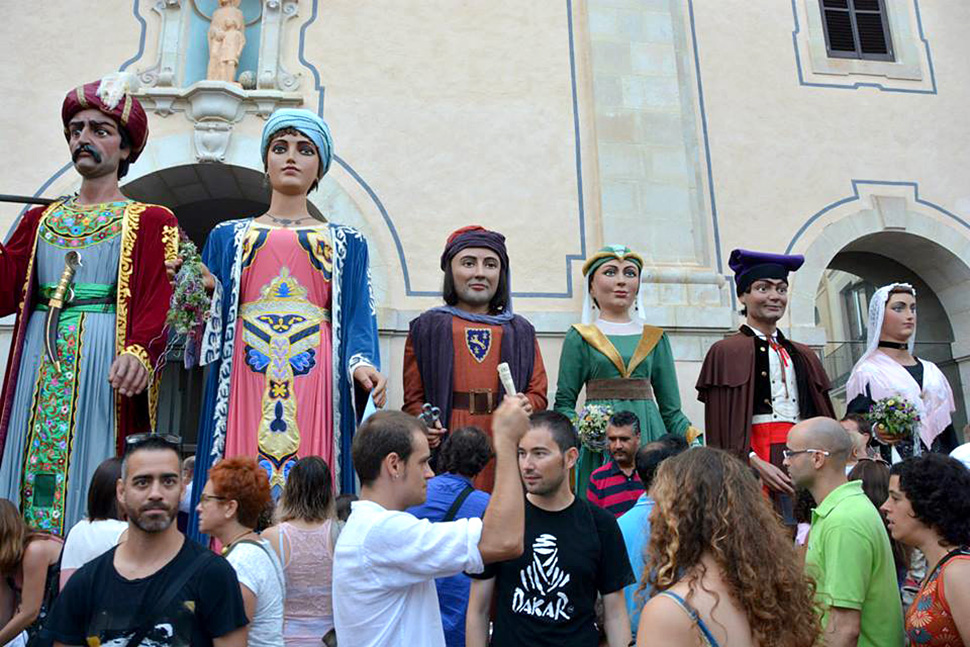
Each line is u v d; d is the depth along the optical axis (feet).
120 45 27.63
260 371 13.12
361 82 28.12
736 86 30.27
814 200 29.48
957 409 30.60
